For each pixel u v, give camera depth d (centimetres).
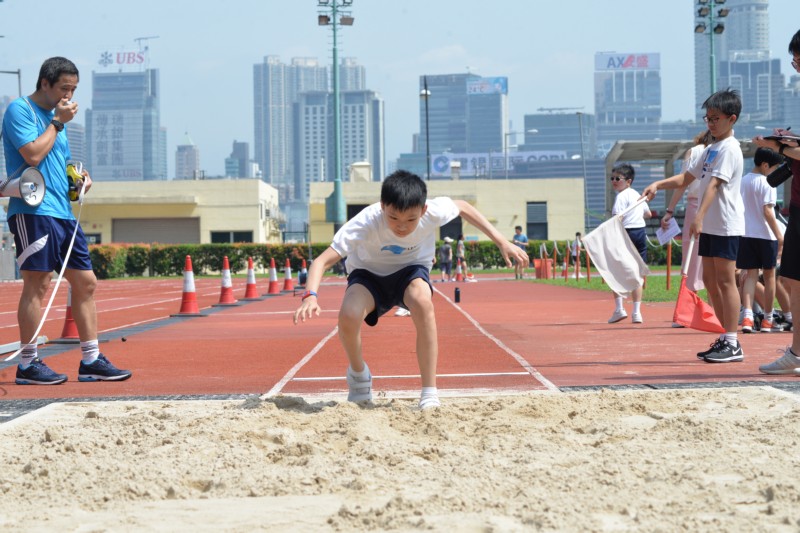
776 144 731
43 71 784
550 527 336
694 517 347
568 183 6344
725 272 846
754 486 386
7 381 822
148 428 523
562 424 534
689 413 560
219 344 1150
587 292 2377
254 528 349
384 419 544
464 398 641
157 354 1041
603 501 367
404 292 594
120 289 3450
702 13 3891
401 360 928
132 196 6406
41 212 779
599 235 941
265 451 475
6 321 1814
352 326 587
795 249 739
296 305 2027
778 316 1159
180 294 2917
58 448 480
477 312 1669
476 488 391
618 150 3684
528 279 3541
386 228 581
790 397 607
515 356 947
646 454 449
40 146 765
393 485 404
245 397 690
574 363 875
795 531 328
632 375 778
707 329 925
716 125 847
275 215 7219
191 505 385
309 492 401
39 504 392
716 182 831
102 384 797
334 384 766
